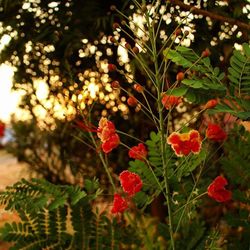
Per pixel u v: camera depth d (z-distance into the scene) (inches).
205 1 83.5
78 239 75.1
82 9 91.6
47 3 91.4
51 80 97.5
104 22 88.8
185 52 68.4
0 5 93.5
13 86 102.9
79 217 75.0
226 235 79.7
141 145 70.8
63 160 122.4
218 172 94.7
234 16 81.1
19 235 73.0
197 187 79.8
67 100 87.4
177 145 61.5
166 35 85.6
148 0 84.6
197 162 73.2
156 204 114.1
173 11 83.8
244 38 83.9
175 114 101.2
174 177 74.3
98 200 112.0
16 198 71.4
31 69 98.7
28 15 92.4
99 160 117.1
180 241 76.0
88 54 95.1
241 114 59.9
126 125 108.3
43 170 129.6
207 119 93.0
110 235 76.2
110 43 94.7
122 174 66.4
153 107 101.7
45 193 72.9
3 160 221.3
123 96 101.3
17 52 95.4
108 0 91.9
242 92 67.7
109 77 98.3
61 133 112.6
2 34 94.4
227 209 102.0
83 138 115.3
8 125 133.6
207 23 85.0
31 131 132.2
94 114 105.4
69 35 91.7
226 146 76.2
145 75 90.9
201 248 74.7
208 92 64.9
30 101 108.7
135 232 78.2
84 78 95.3
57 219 74.4
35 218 73.6
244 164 75.5
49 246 74.3
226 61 88.4
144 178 76.1
